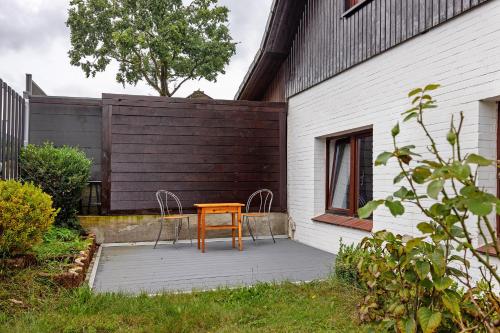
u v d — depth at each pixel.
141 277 4.66
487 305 1.70
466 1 3.85
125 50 17.06
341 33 6.00
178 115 7.46
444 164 1.37
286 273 4.84
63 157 6.27
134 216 7.19
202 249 6.23
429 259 1.64
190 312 3.27
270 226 7.89
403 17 4.71
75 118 7.18
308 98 7.08
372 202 1.41
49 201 4.22
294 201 7.65
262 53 7.81
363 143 5.97
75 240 5.46
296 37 7.48
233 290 3.91
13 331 2.79
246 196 7.78
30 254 4.11
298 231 7.46
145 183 7.26
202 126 7.58
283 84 8.14
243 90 9.41
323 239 6.54
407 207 4.62
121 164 7.15
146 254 6.07
